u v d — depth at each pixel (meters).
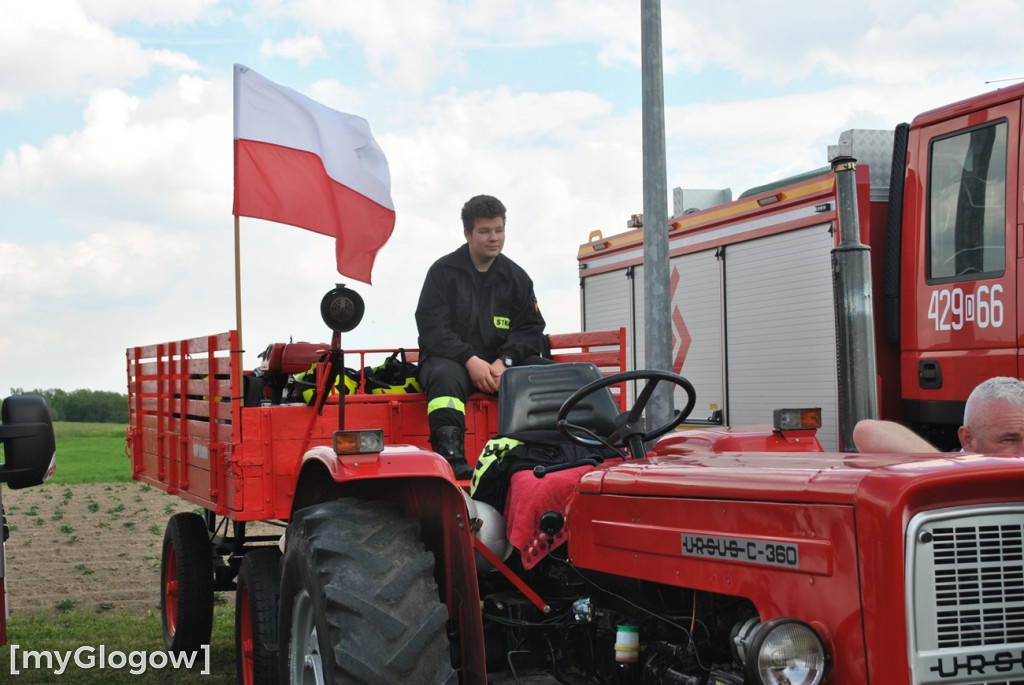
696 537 2.89
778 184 10.16
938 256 7.72
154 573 8.87
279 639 3.69
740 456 3.30
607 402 4.17
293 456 4.64
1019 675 2.43
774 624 2.46
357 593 3.11
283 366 5.49
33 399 4.55
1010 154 7.12
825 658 2.48
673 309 11.45
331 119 5.68
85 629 6.67
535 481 3.74
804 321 9.30
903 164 8.14
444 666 3.07
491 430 5.05
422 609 3.14
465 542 3.34
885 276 8.25
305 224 5.54
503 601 3.88
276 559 4.65
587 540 3.34
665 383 7.39
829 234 8.95
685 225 11.21
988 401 3.30
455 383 4.78
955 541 2.41
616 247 12.66
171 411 5.82
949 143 7.67
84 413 42.91
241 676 4.72
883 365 8.21
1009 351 7.07
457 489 3.37
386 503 3.50
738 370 10.27
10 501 14.44
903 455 2.94
